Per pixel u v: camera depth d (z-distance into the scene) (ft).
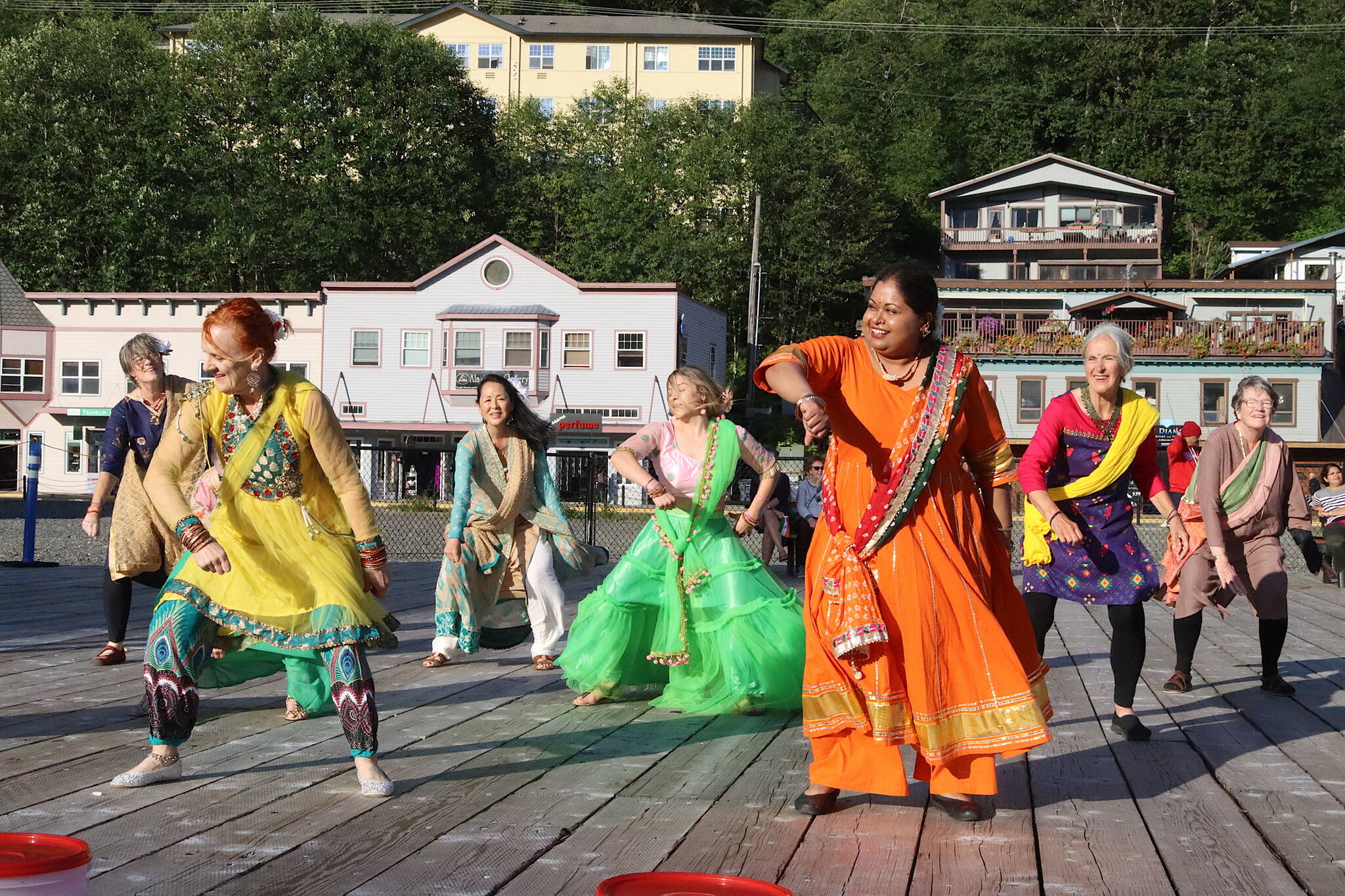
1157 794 14.70
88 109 165.48
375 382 138.72
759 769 15.48
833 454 13.11
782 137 180.55
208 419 13.53
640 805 13.61
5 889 7.84
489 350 137.08
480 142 178.70
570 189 192.13
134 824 12.42
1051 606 18.54
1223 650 29.19
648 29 221.46
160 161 165.58
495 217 180.34
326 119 164.96
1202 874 11.48
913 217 223.92
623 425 136.56
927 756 12.48
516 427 23.34
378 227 164.76
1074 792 14.75
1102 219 190.08
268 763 15.24
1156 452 18.51
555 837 12.25
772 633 18.78
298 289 165.48
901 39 256.32
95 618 31.12
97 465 145.59
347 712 13.70
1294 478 22.90
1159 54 244.42
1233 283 156.87
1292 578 55.21
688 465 19.21
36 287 164.55
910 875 11.26
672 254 175.42
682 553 19.19
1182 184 230.89
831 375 12.78
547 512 23.54
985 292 161.38
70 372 144.87
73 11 221.46
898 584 12.65
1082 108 242.58
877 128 240.94
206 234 164.45
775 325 181.88
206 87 167.22
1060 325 148.36
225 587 13.55
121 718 17.99
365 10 252.62
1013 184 191.93
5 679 21.50
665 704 19.58
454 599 23.22
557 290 137.59
